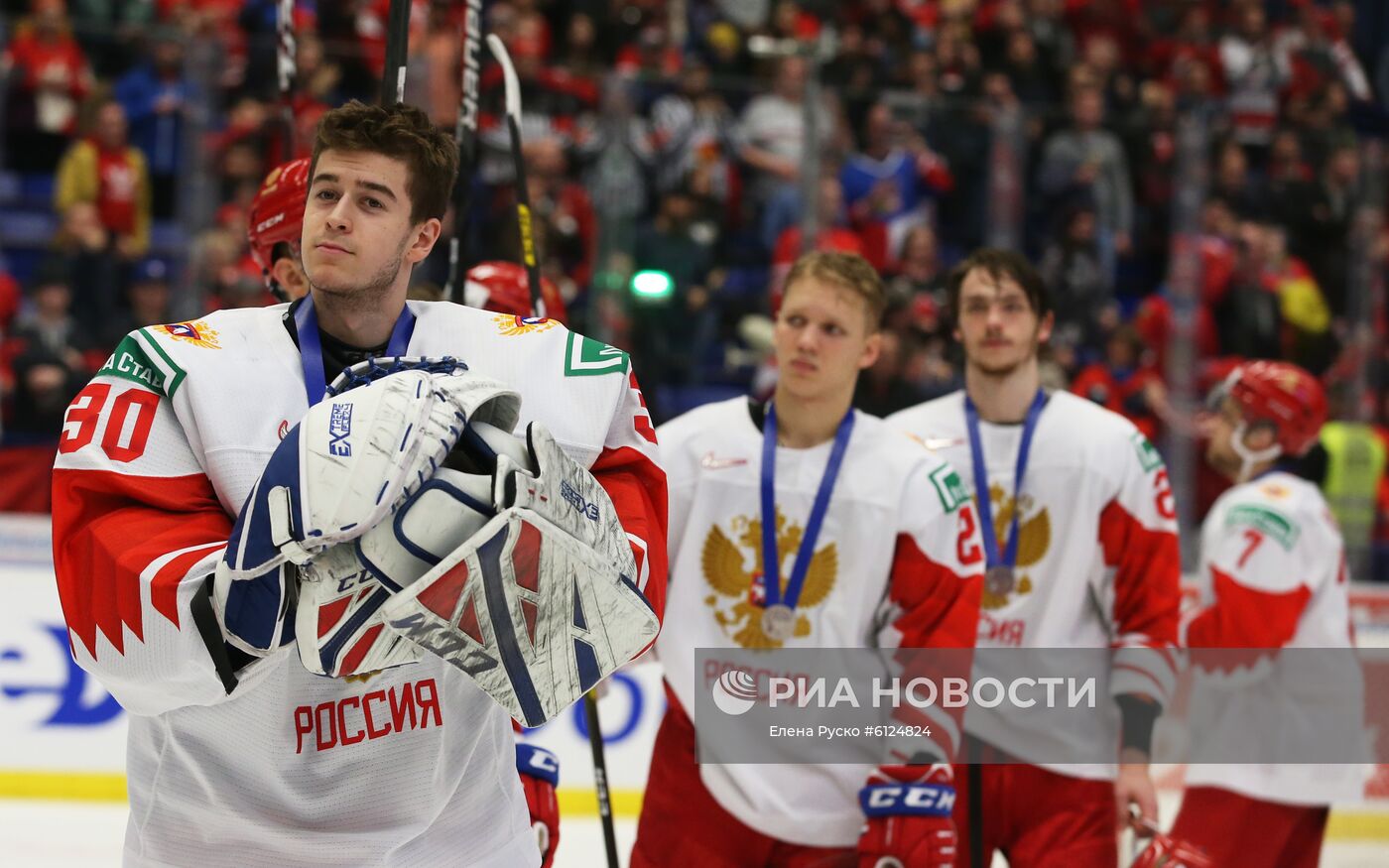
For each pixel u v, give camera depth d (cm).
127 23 1170
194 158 892
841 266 409
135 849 270
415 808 269
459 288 411
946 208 969
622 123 911
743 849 410
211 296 872
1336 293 1002
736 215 930
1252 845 541
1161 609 459
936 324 933
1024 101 1255
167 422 251
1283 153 998
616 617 237
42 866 652
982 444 478
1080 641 469
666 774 416
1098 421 473
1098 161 972
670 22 1228
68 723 762
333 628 225
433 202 261
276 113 902
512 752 294
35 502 828
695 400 902
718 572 415
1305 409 546
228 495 248
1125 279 981
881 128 955
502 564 221
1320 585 537
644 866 415
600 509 238
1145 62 1416
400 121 255
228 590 225
